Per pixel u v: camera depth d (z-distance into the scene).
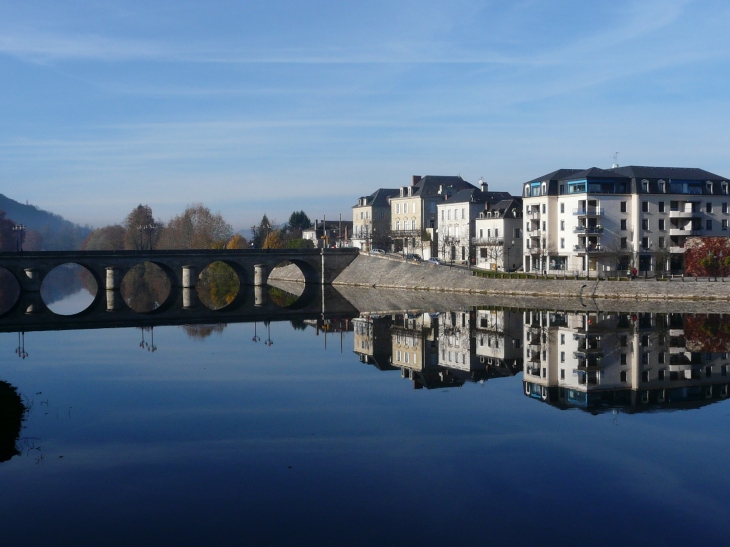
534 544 25.23
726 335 71.31
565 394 46.91
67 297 143.00
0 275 189.75
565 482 30.80
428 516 27.47
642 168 130.38
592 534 25.95
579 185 126.19
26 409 42.88
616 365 56.78
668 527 26.47
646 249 126.25
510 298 116.44
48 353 64.44
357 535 25.88
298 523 26.84
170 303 121.62
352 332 81.50
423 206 175.00
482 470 32.16
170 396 46.38
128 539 25.56
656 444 35.69
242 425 39.34
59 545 25.08
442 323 89.00
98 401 44.91
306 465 32.91
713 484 30.48
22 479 31.20
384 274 147.38
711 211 128.88
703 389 48.06
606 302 103.94
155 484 30.61
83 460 33.59
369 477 31.39
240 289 147.12
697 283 102.62
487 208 155.00
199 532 26.11
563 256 130.50
